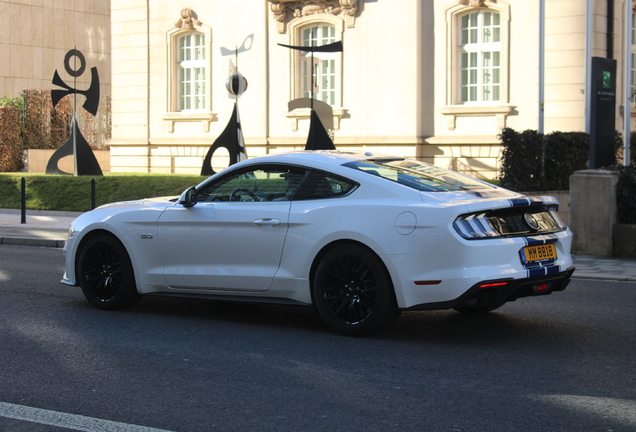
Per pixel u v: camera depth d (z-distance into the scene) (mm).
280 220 6551
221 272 6852
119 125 25312
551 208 6547
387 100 20562
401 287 5988
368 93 20859
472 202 5957
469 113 19906
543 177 14234
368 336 6391
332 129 21094
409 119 20281
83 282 7680
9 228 15867
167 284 7191
